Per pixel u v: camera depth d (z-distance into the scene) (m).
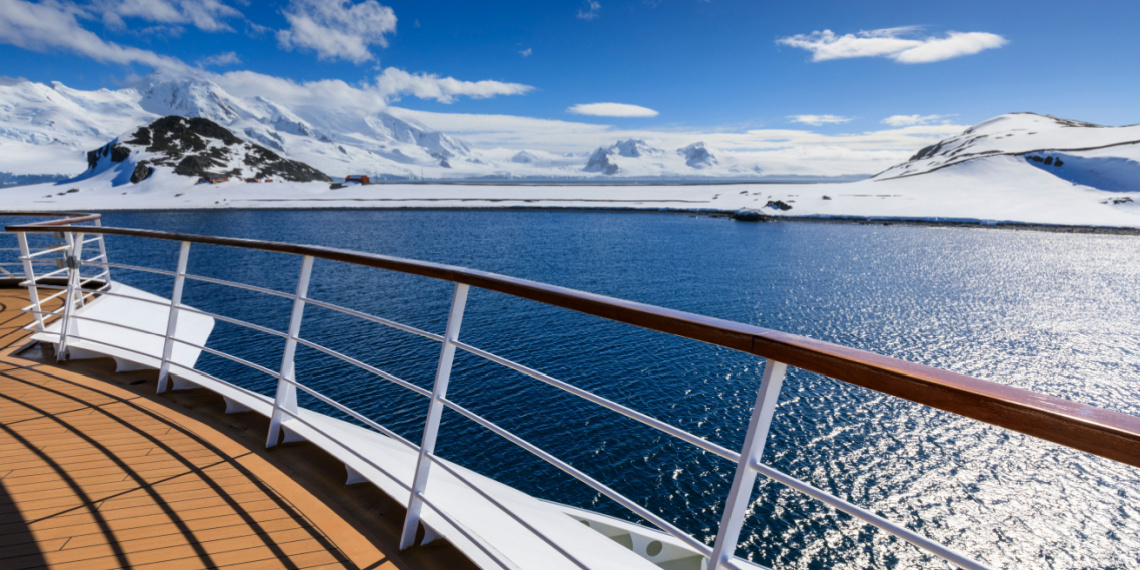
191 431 3.15
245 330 30.84
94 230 4.15
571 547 2.30
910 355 30.39
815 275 51.62
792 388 24.36
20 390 3.78
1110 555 14.62
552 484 16.23
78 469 2.70
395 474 2.51
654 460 17.42
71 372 4.16
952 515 16.05
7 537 2.14
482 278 1.73
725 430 19.81
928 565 13.70
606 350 28.39
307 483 2.58
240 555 2.04
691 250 67.19
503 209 134.62
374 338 29.50
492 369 24.83
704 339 1.15
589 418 20.17
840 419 21.53
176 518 2.28
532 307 37.00
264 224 97.81
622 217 115.56
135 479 2.60
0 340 5.01
